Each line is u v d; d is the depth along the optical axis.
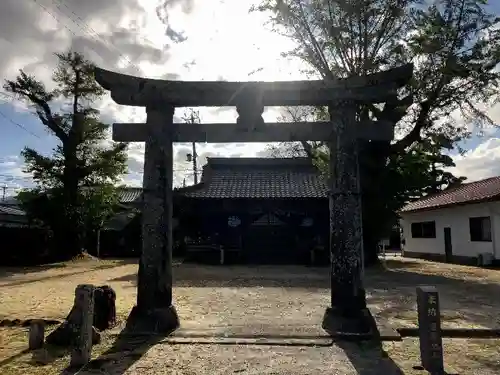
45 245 29.02
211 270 21.36
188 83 8.30
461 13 19.91
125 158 27.88
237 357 6.33
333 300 7.85
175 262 26.80
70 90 26.44
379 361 6.14
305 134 8.22
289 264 25.06
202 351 6.63
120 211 37.31
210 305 10.91
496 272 19.70
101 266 24.64
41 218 26.67
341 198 7.89
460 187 30.02
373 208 22.30
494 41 19.94
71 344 7.00
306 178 27.77
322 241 25.62
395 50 20.80
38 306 10.92
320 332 7.62
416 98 20.86
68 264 25.81
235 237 25.94
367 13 20.56
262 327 8.14
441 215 27.48
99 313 8.09
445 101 21.20
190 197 24.78
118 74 8.26
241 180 27.61
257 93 8.23
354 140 8.01
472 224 24.12
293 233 25.86
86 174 27.06
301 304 11.02
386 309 10.36
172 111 8.45
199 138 8.37
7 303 11.41
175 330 7.91
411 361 6.14
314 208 25.50
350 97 8.05
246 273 19.78
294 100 8.24
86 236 32.38
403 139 22.02
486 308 10.45
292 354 6.47
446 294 12.92
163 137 8.25
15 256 27.08
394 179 23.16
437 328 5.79
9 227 27.44
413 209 29.70
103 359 6.24
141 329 7.70
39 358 6.40
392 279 17.12
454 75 20.05
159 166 8.19
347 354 6.48
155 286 7.95
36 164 26.14
